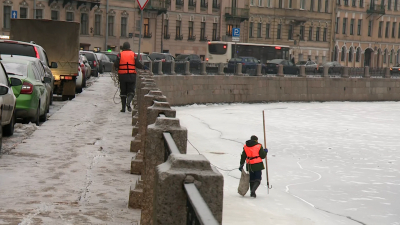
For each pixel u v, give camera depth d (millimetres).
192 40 107500
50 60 33875
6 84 17578
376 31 138375
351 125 55656
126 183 11602
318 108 74000
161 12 101375
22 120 20766
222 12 111312
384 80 90875
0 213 8812
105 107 29062
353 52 134250
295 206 20938
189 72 66500
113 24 96375
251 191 21406
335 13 128875
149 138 7387
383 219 20641
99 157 14438
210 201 4715
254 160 21359
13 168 12445
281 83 79000
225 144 36500
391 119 64062
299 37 122562
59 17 89750
